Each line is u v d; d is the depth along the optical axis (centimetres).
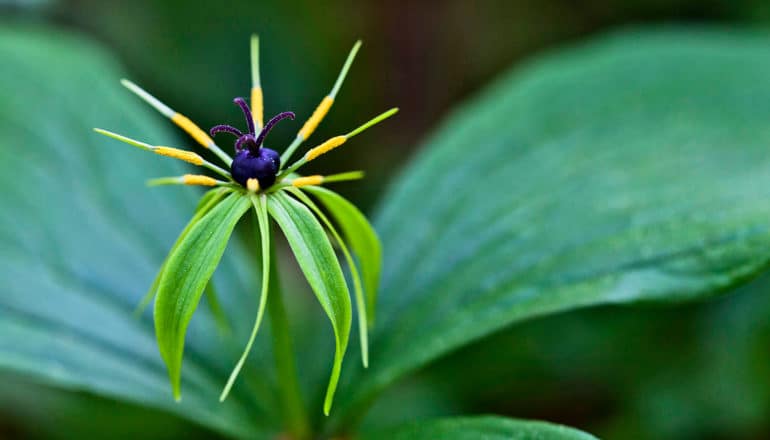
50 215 38
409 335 37
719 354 46
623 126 39
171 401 36
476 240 37
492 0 65
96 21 56
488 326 36
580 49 41
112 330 37
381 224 38
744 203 35
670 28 41
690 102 39
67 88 40
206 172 54
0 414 44
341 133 61
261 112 33
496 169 39
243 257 39
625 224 36
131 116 40
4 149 39
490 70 64
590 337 48
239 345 37
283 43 59
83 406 45
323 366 37
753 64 39
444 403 47
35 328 36
